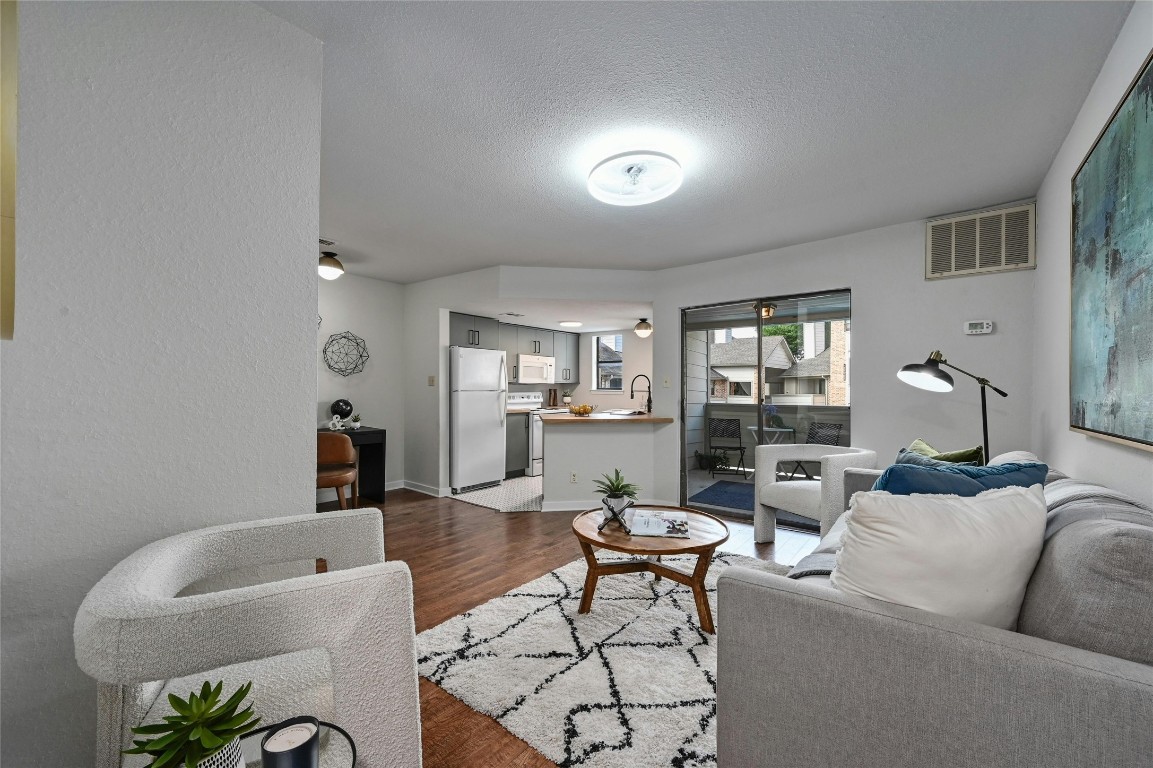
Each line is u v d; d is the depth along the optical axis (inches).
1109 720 31.8
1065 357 86.7
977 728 35.8
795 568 72.6
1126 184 54.7
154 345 48.0
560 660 77.3
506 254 165.3
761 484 139.3
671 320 181.9
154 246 48.1
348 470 158.7
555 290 183.6
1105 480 66.2
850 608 41.4
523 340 255.6
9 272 39.6
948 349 123.6
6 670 40.1
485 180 105.4
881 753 39.4
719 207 119.6
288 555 50.6
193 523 50.2
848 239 140.6
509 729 62.0
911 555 41.9
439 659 77.6
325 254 147.1
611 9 57.4
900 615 39.9
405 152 92.8
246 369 54.2
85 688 43.6
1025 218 112.3
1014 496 44.1
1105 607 34.9
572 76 69.9
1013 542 41.0
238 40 54.6
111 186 45.6
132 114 47.0
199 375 50.9
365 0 56.0
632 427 184.9
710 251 159.6
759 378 164.7
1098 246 64.6
